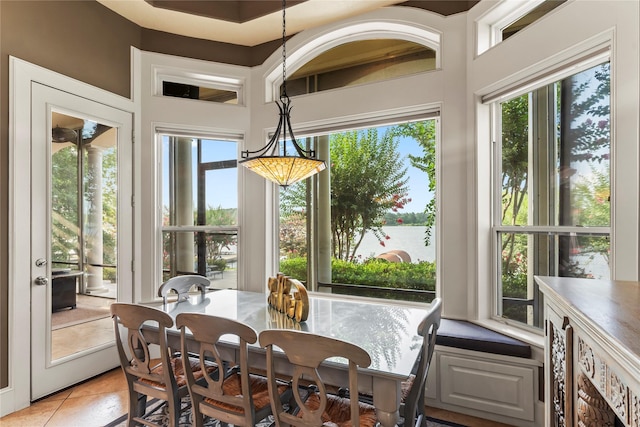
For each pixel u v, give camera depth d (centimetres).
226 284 350
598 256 188
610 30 172
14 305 228
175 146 337
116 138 297
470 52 258
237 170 354
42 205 244
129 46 309
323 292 343
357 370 138
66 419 218
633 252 161
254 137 349
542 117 221
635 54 161
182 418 218
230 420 156
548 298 137
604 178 185
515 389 212
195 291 345
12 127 228
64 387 255
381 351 155
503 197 250
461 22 265
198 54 339
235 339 170
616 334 74
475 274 254
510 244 243
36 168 241
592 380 91
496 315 252
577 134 199
